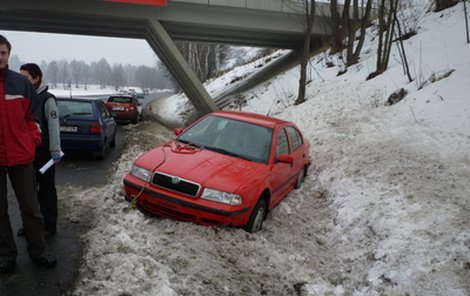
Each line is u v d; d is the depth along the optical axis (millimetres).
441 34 14891
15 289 3361
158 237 4402
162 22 22516
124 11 21359
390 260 4508
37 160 4227
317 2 22750
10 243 3594
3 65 3195
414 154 7363
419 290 3902
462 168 6355
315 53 24359
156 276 3574
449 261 4156
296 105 16391
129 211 4988
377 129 9484
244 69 35375
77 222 4914
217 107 23844
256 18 22844
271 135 6105
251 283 3902
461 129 7773
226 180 4785
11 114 3268
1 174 3396
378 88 12938
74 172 7703
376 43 18656
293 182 7137
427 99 9930
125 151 9766
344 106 12898
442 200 5527
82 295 3256
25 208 3561
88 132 8688
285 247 4891
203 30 24891
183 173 4816
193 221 4664
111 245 4102
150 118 25828
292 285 4066
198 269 3838
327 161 8758
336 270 4652
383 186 6477
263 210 5305
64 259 3977
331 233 5773
